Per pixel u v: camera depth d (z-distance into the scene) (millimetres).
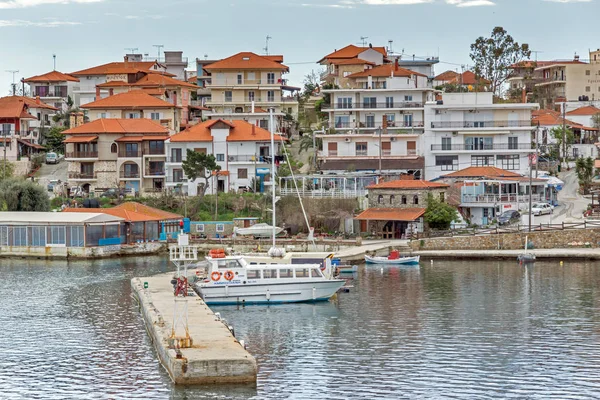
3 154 197375
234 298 89875
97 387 60219
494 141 174625
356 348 70750
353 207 148125
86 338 74500
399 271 115375
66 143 179000
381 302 91438
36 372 64188
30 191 153875
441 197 145625
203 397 57438
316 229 148125
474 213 149500
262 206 153500
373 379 61844
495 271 114375
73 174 179750
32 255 133250
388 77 196750
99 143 178750
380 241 137375
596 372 63281
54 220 133250
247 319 82938
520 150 173000
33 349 70875
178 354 59969
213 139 172750
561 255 123625
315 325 80000
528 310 86250
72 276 112062
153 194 168500
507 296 94438
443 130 174625
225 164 172500
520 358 67188
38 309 88125
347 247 131625
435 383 60938
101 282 106438
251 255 108875
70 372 63969
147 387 59594
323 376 62500
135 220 139000
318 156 180625
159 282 97375
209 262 90750
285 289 90562
